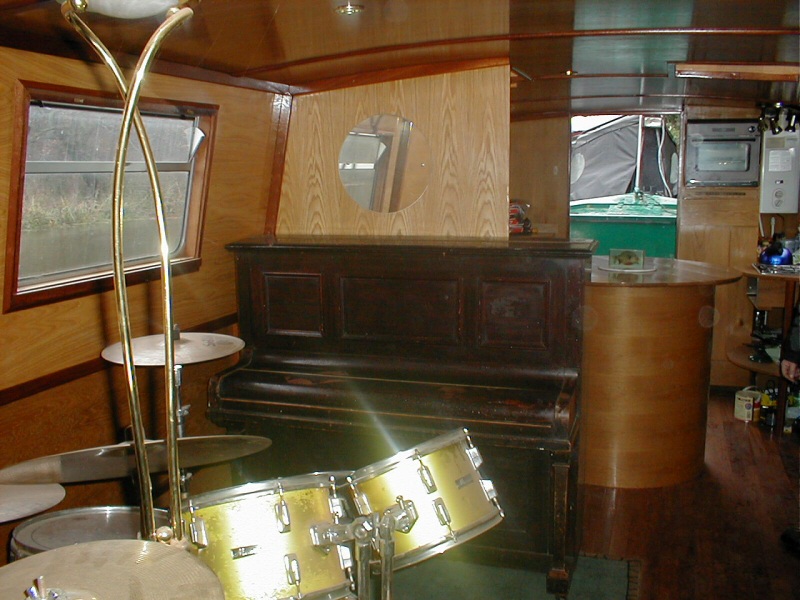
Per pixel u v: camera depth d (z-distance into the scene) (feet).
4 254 7.68
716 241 18.63
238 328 12.26
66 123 8.16
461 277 10.62
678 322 12.93
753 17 8.25
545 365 10.44
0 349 8.14
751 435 16.16
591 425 13.42
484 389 10.16
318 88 11.66
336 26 8.29
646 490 13.35
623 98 17.28
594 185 25.44
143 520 5.65
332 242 11.25
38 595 3.98
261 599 6.50
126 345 5.38
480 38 9.43
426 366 10.89
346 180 11.89
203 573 4.45
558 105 18.24
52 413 9.20
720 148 18.28
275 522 6.69
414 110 11.35
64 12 4.92
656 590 10.15
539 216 20.21
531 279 10.31
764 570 10.61
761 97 16.25
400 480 7.47
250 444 7.75
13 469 6.81
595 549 11.31
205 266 11.44
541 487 10.05
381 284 11.05
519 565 10.39
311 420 10.33
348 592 6.82
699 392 13.50
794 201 18.11
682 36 9.47
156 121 9.52
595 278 13.12
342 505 7.74
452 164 11.34
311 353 11.51
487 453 10.07
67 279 8.89
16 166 7.47
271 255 11.46
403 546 7.38
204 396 12.26
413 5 7.55
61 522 7.43
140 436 5.51
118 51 8.07
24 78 7.25
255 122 11.30
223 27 7.80
